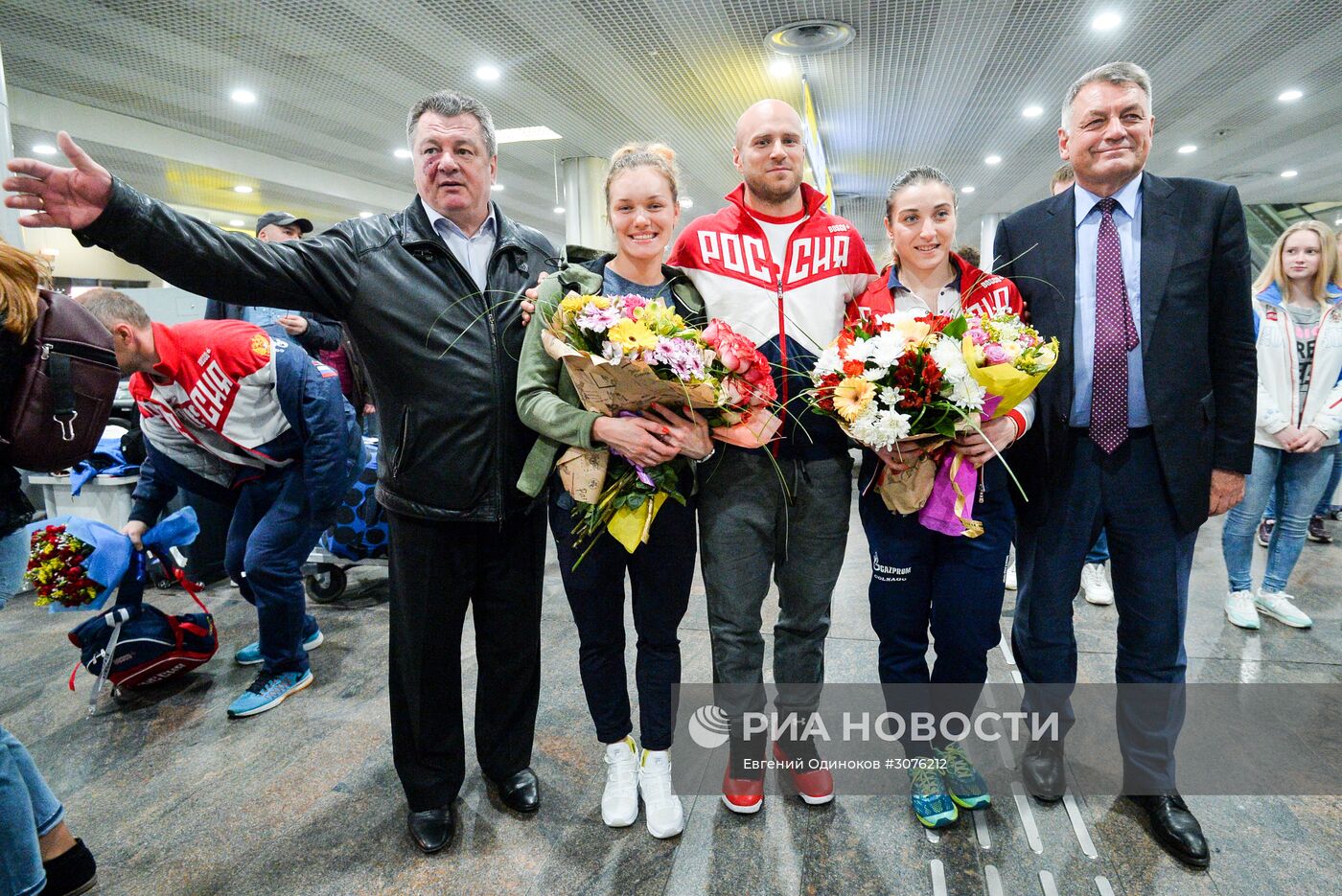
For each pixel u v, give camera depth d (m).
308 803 1.74
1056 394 1.46
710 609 1.55
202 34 4.00
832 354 1.35
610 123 5.77
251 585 2.18
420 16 3.87
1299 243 2.50
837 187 8.89
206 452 2.26
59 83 4.67
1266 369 2.55
